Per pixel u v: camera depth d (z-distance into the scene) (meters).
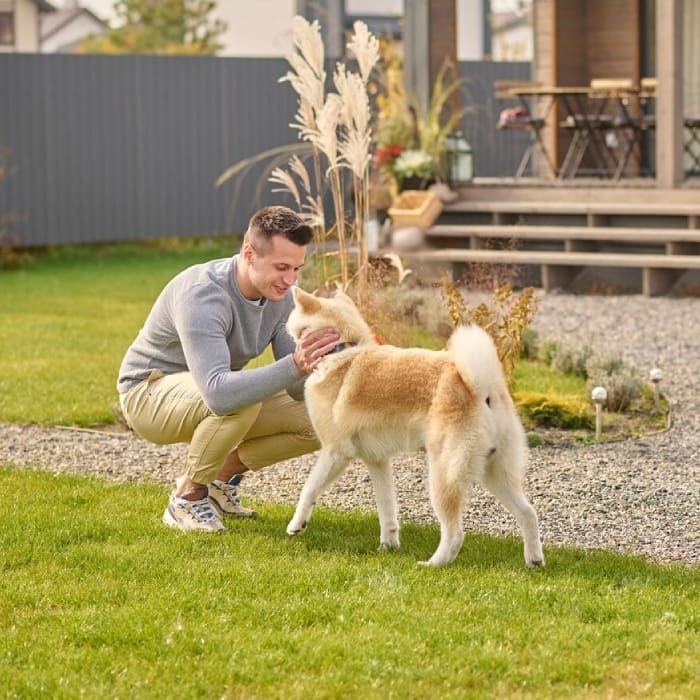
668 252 13.40
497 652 4.30
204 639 4.41
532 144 17.00
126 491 6.52
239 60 19.58
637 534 5.90
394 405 5.30
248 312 5.75
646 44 16.86
